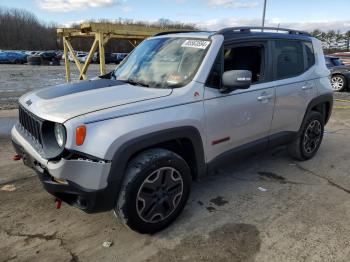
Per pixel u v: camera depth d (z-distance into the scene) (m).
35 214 3.45
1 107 9.15
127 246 2.99
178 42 3.79
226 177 4.49
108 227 3.26
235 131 3.68
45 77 21.78
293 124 4.57
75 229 3.22
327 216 3.54
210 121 3.35
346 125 7.69
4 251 2.89
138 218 2.95
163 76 3.47
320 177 4.55
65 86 3.46
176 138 3.09
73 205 2.85
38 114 2.86
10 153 5.15
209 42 3.52
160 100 3.02
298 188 4.19
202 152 3.36
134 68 3.83
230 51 3.66
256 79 3.98
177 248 2.97
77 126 2.58
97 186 2.66
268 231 3.25
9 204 3.63
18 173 4.41
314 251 2.96
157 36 4.25
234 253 2.92
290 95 4.35
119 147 2.69
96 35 9.45
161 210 3.10
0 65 37.69
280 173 4.66
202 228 3.27
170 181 3.10
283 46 4.35
